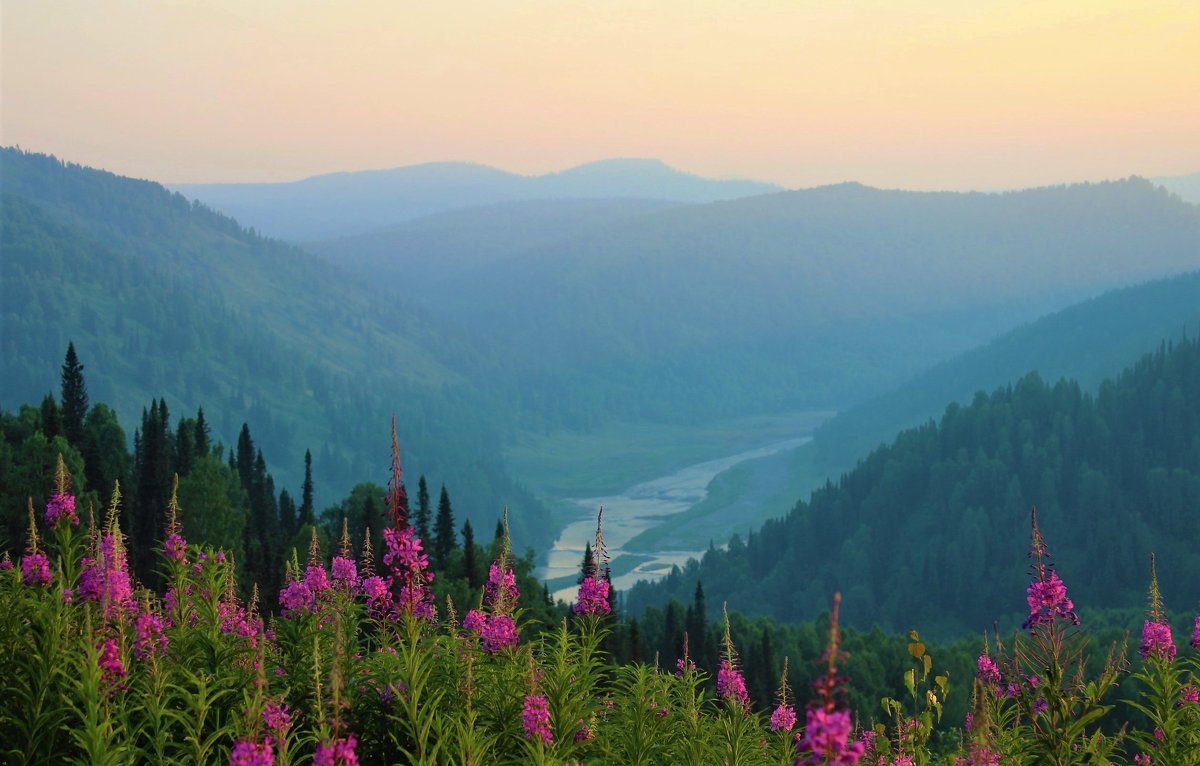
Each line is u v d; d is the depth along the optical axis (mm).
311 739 10867
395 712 13422
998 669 12617
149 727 12414
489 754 13133
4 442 82625
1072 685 11742
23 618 13328
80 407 121750
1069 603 11414
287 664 14555
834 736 6672
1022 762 11547
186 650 14281
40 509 75312
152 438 99188
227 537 93188
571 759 12875
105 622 12570
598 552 16141
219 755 11906
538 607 79438
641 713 15023
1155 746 12852
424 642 14570
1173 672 12898
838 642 6844
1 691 12531
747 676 102688
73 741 12500
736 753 14758
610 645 67562
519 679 14141
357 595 15680
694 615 115312
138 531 86562
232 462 152125
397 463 14219
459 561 100000
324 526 113562
